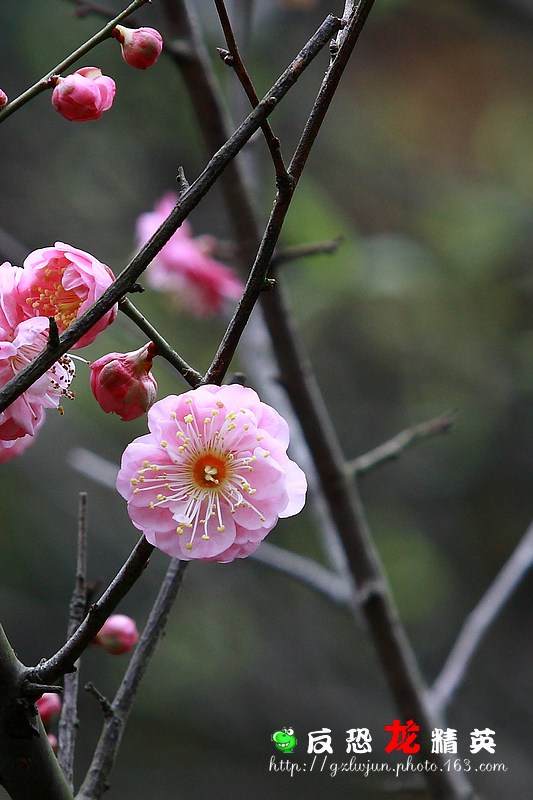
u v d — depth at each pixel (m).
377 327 7.34
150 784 7.97
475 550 8.63
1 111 1.68
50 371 1.75
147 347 1.80
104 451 7.33
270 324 3.23
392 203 8.36
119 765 8.08
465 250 6.42
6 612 7.58
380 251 5.19
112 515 7.89
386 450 3.31
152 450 1.77
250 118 1.51
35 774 1.73
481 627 3.38
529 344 6.91
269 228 1.57
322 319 7.17
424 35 8.80
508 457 8.09
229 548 1.77
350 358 8.07
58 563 7.75
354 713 8.12
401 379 8.07
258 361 3.76
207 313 4.30
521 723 8.63
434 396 7.60
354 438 8.46
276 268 3.21
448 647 8.45
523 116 8.71
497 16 7.36
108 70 7.21
